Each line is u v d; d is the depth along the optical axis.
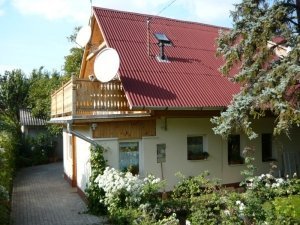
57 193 14.94
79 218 10.86
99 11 16.00
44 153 27.08
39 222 10.55
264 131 15.30
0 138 16.33
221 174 14.11
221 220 8.04
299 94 10.52
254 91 10.71
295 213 7.99
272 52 11.29
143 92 12.45
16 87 37.91
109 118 11.85
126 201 9.94
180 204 9.74
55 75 34.81
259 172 15.01
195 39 17.66
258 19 10.76
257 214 7.83
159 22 17.62
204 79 14.64
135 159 12.66
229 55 11.40
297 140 16.48
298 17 11.34
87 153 12.80
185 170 13.36
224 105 13.24
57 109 16.12
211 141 14.01
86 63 17.80
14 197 14.21
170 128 13.19
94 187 11.39
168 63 14.86
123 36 15.29
